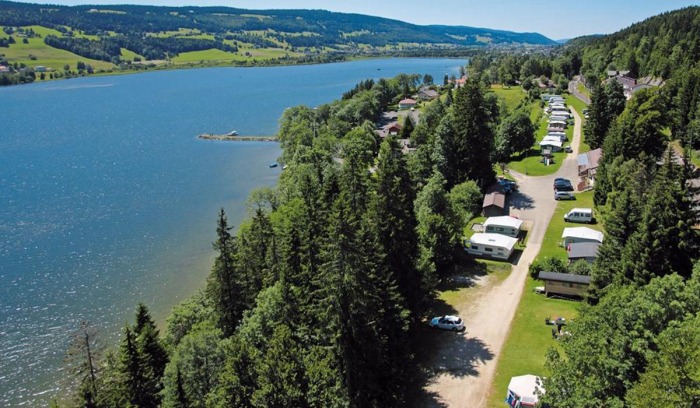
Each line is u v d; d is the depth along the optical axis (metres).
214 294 63.81
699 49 168.12
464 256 78.38
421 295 59.69
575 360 37.28
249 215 111.06
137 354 49.16
